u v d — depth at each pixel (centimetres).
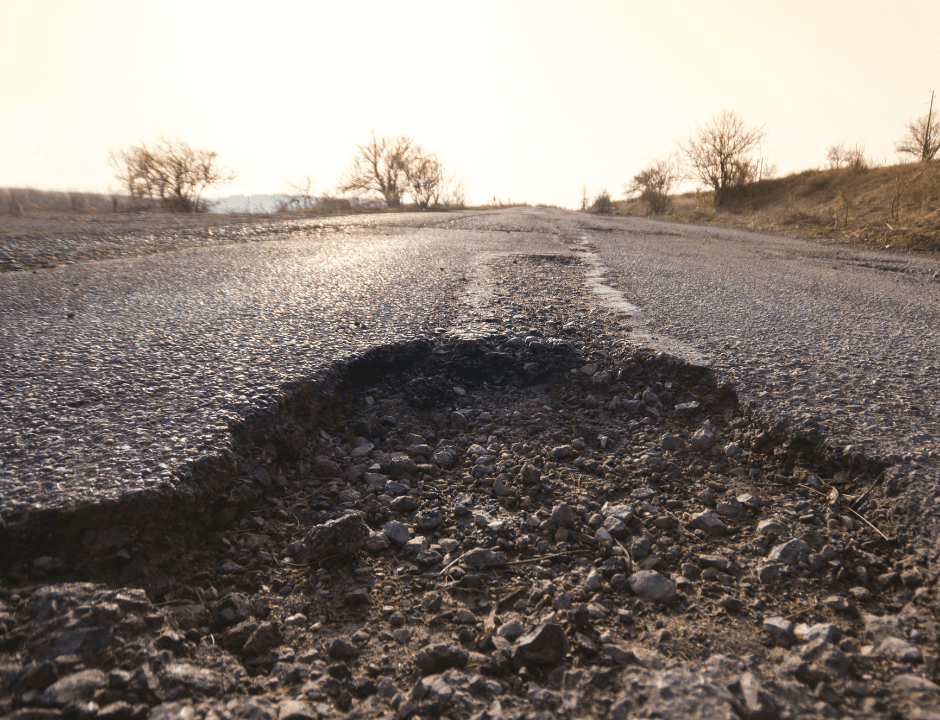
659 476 219
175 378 247
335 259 613
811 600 153
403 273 542
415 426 256
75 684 108
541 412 272
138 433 195
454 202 3878
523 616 149
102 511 154
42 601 124
